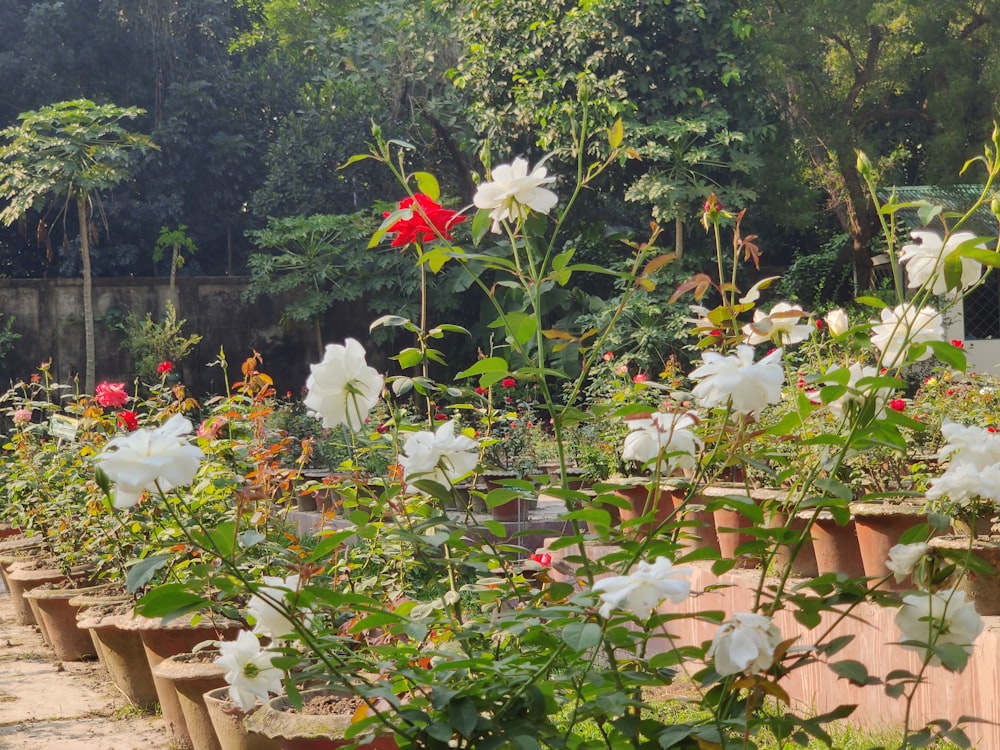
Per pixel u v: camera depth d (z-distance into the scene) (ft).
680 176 46.96
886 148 56.08
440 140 59.47
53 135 53.31
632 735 5.14
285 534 11.05
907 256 5.65
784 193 49.96
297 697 5.55
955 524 11.54
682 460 5.84
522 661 5.62
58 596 16.83
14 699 14.73
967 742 4.94
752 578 12.80
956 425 5.28
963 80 46.21
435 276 53.16
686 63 47.67
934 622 5.13
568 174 50.26
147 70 63.00
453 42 57.77
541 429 27.48
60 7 59.88
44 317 53.93
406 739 5.36
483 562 6.13
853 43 51.75
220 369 55.47
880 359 5.69
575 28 46.75
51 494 18.26
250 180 65.10
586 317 44.91
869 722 11.09
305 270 53.88
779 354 5.17
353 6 69.51
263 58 67.21
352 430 5.87
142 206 61.67
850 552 12.00
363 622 5.47
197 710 10.91
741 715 5.37
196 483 11.35
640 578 4.46
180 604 5.09
